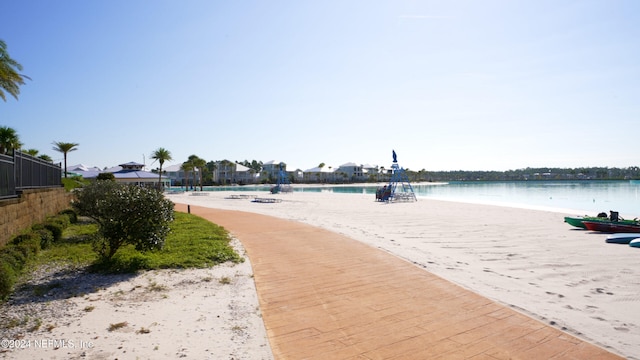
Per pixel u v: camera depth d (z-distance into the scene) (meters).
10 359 4.68
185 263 9.74
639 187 81.56
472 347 5.23
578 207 33.78
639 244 13.49
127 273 8.92
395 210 29.20
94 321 5.99
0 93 16.67
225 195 55.72
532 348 5.23
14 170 11.75
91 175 60.62
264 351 5.04
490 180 199.75
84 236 14.22
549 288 8.29
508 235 16.25
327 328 5.87
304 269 9.59
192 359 4.76
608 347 5.30
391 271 9.41
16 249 9.30
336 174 150.38
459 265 10.40
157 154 70.94
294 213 26.00
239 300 7.14
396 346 5.24
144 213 9.51
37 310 6.46
